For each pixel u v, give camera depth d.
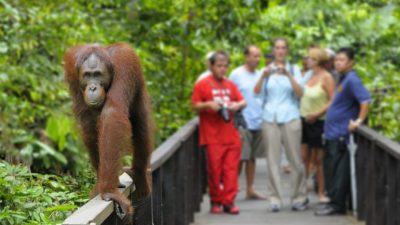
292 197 11.95
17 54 10.16
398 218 8.72
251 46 12.45
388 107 13.42
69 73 5.41
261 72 12.56
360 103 10.96
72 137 10.52
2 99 9.70
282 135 11.70
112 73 5.18
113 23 12.75
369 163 10.27
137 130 5.83
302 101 12.38
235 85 11.55
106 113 4.99
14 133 9.80
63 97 10.79
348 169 11.30
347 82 11.00
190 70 14.70
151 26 13.27
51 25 10.76
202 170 13.87
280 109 11.59
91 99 5.05
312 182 15.07
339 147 11.23
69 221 4.10
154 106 12.55
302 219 11.16
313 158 13.44
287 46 11.67
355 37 19.44
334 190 11.38
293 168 11.82
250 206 12.38
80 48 5.39
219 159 11.52
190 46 13.99
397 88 14.09
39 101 10.87
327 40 18.78
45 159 9.54
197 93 11.38
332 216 11.38
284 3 20.94
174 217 9.20
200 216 11.59
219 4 13.66
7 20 10.16
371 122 13.79
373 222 10.05
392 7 20.03
